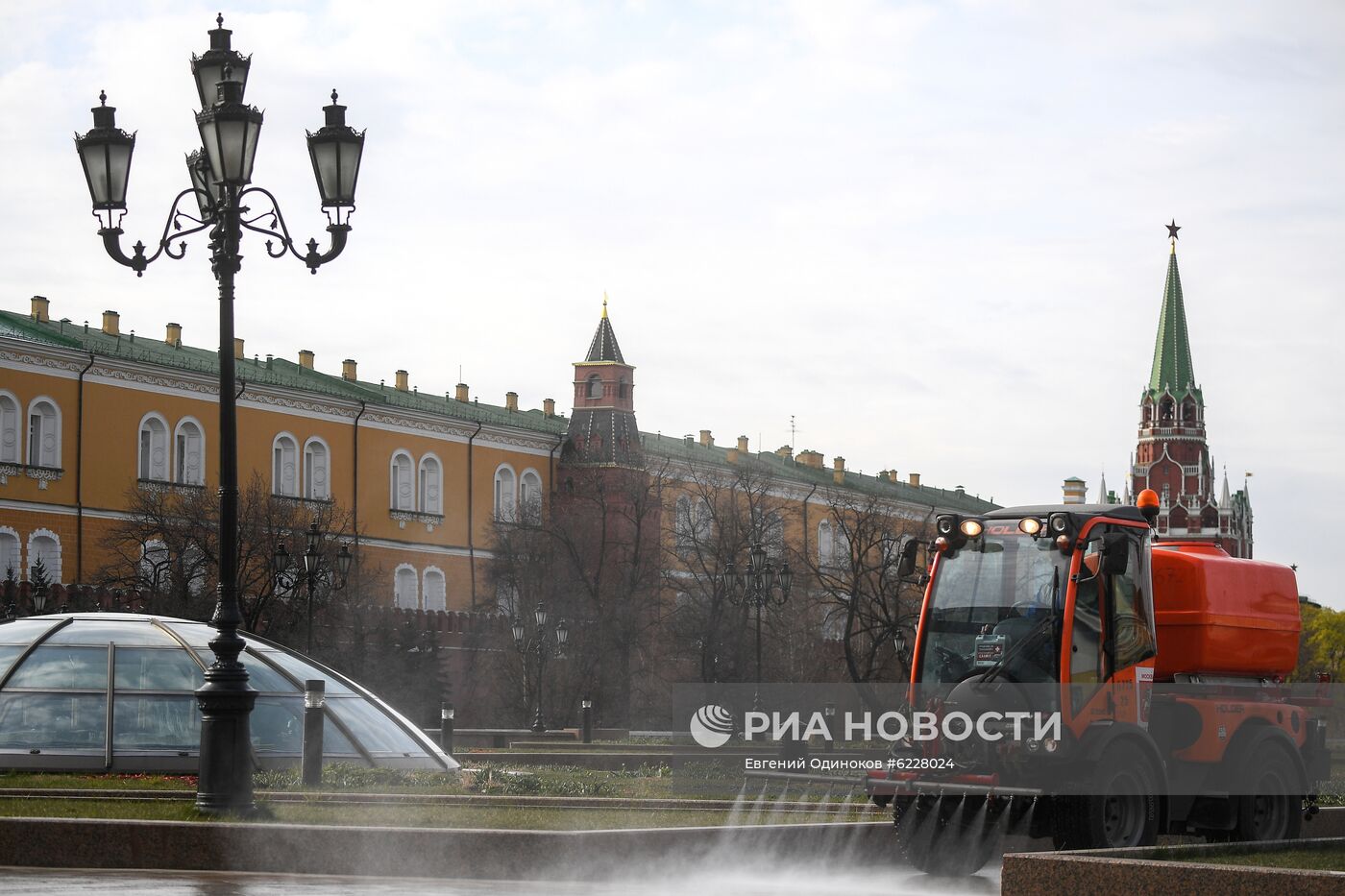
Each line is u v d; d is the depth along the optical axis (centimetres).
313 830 3416
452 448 19525
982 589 3978
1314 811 4506
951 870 3925
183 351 17638
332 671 6281
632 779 5897
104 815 3788
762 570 12100
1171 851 2958
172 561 14775
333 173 4144
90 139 4122
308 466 18062
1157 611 4312
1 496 15188
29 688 5872
